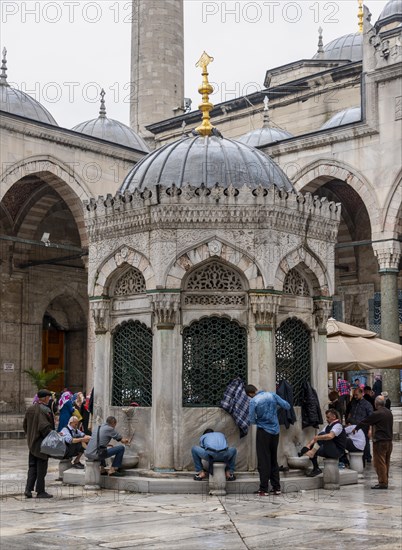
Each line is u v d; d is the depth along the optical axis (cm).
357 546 787
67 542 808
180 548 775
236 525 905
